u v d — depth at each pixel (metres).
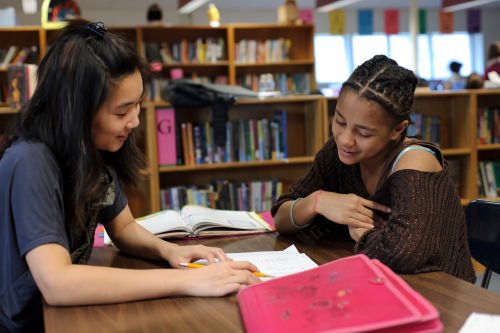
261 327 0.76
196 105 3.42
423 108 4.00
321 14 11.38
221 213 1.72
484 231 1.57
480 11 12.03
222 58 7.02
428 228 1.11
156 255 1.30
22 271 1.10
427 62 12.18
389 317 0.71
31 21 9.38
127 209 1.41
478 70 12.27
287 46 7.08
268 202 3.68
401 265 1.07
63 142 1.12
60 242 1.05
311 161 3.69
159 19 6.72
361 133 1.15
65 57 1.09
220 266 1.05
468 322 0.79
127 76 1.11
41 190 1.07
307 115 3.79
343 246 1.34
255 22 10.94
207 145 3.58
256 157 3.68
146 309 0.96
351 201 1.28
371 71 1.14
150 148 3.37
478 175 4.01
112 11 9.95
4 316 1.13
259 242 1.42
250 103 3.69
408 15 11.65
